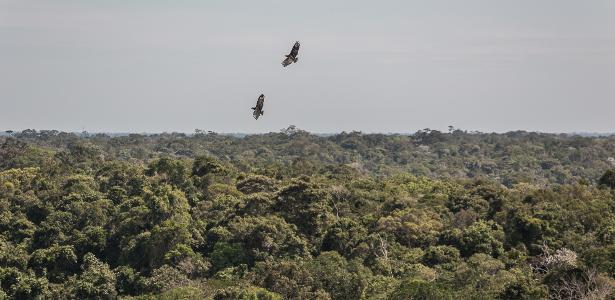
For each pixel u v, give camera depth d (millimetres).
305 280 188000
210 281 191875
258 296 175375
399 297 158250
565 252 182625
